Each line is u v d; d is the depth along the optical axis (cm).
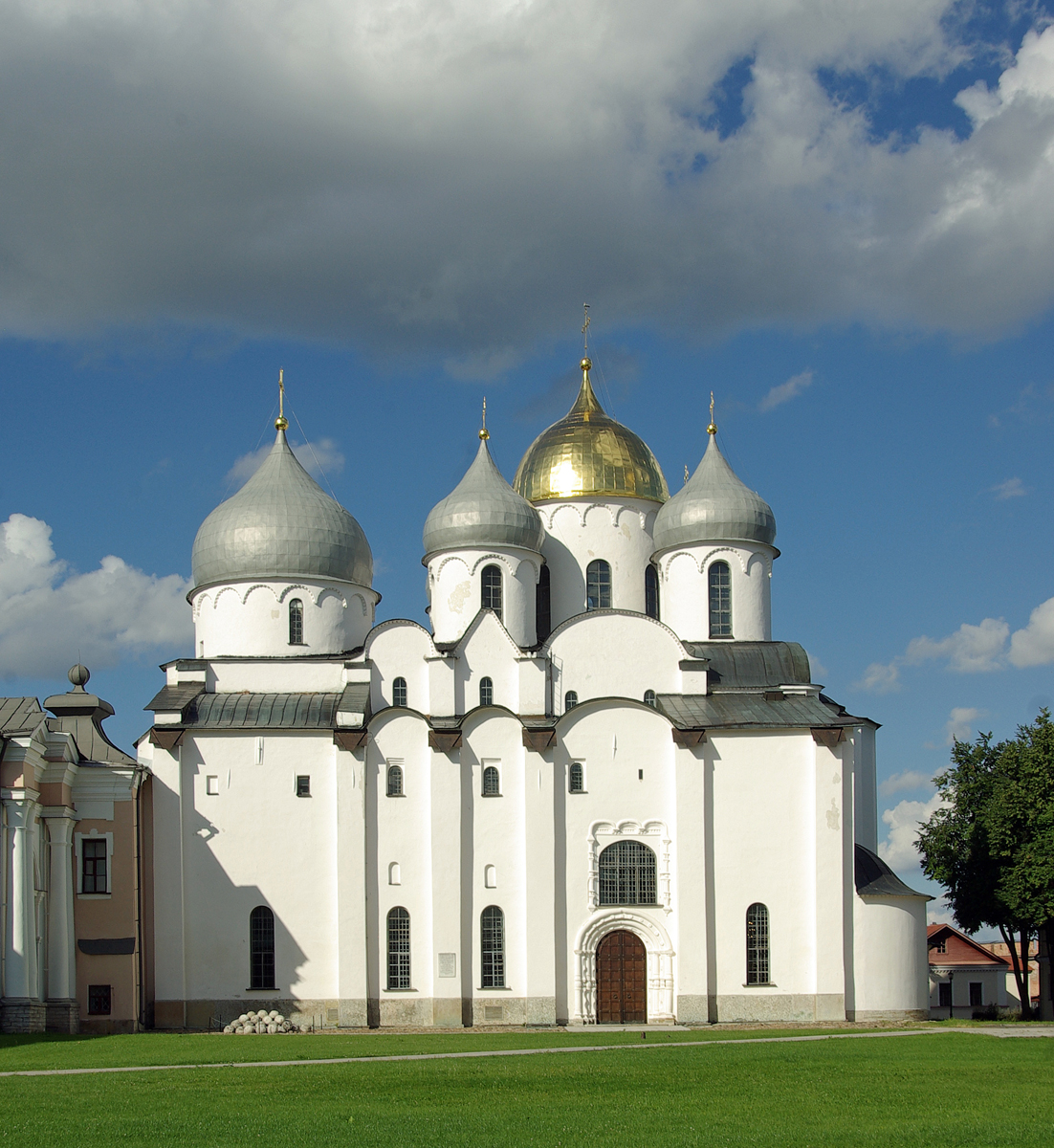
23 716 6531
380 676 7531
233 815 7281
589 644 7625
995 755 8219
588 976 7162
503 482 8269
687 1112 3659
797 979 7106
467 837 7219
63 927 6638
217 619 7956
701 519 8256
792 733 7306
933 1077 4375
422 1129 3356
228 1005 7106
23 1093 4059
